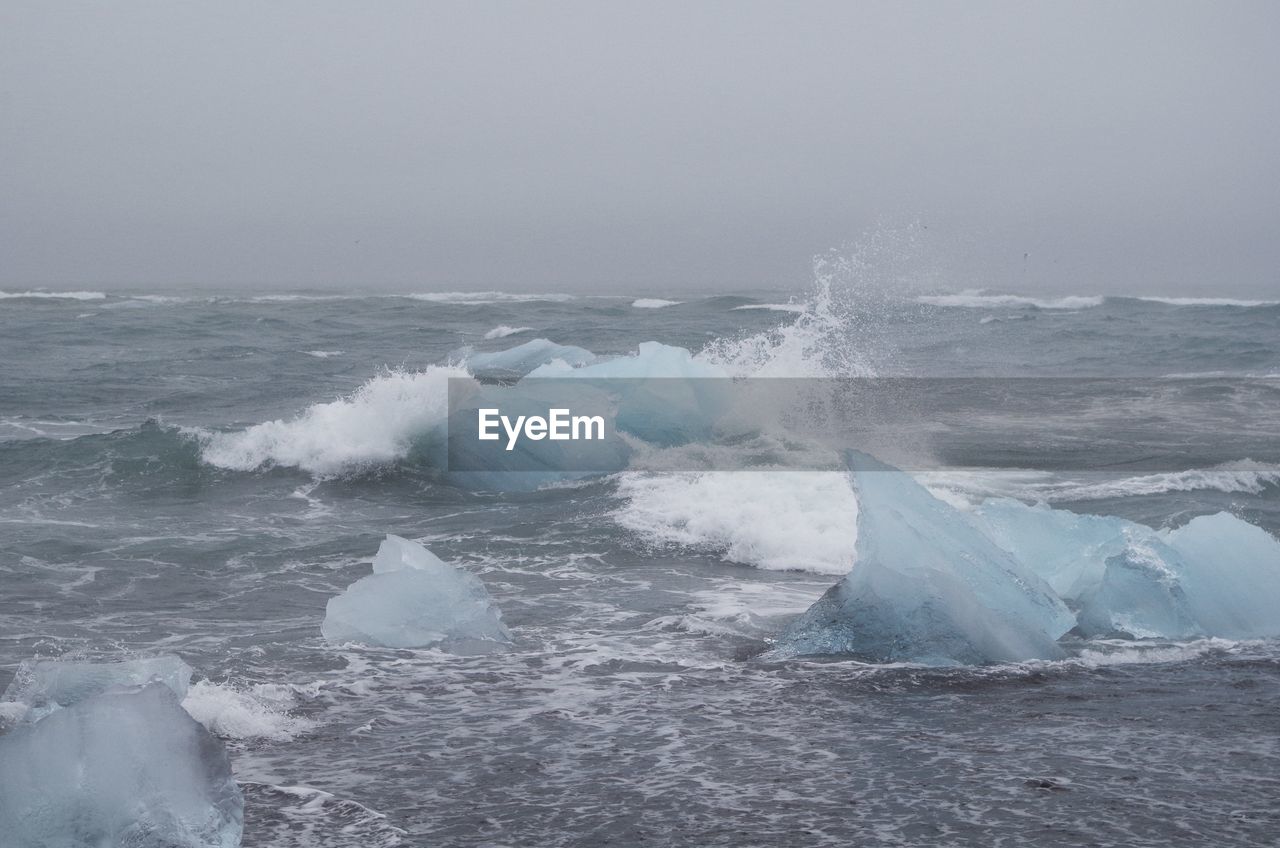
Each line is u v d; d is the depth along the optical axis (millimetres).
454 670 6395
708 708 5773
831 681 6227
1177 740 5266
